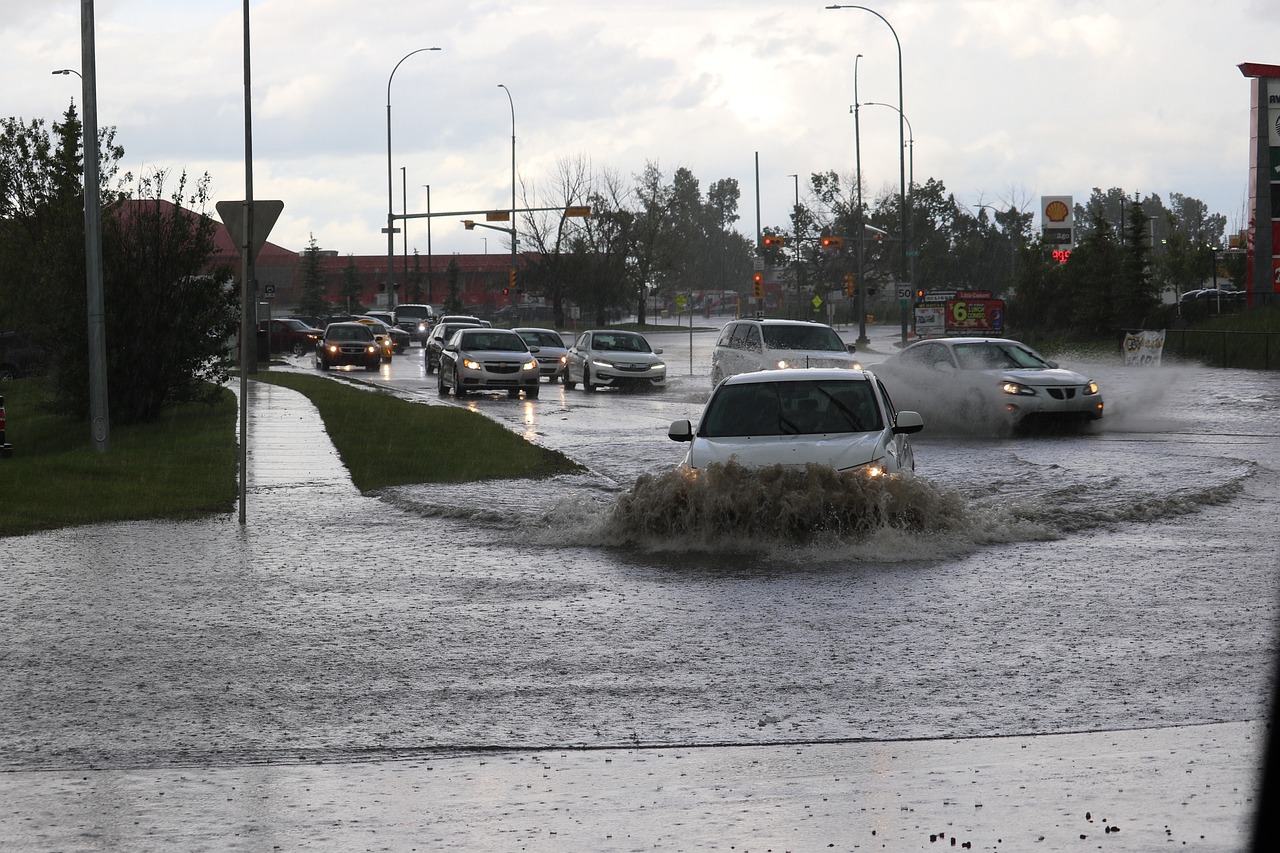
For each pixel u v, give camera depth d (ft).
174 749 50.06
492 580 83.71
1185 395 244.01
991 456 153.17
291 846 39.83
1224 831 39.52
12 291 265.95
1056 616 70.74
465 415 212.43
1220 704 53.98
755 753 48.83
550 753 49.29
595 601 76.64
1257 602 73.67
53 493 123.44
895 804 42.78
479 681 59.57
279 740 51.13
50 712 55.11
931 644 65.16
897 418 100.53
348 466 146.82
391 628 70.44
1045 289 478.59
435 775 46.75
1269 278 378.12
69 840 40.50
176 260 200.64
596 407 246.68
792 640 66.44
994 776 45.52
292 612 74.64
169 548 97.09
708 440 99.25
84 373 196.24
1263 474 134.31
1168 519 105.09
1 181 278.67
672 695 56.85
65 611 75.20
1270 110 373.81
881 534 90.94
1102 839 39.09
